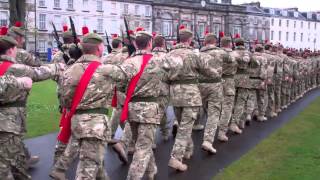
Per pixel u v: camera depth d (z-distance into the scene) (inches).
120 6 2433.6
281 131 417.1
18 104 210.1
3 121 205.0
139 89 228.5
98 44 205.6
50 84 902.4
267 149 341.1
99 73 199.8
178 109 280.2
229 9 2994.6
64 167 240.1
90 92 197.3
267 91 494.0
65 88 203.9
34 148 338.0
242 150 340.5
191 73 274.4
